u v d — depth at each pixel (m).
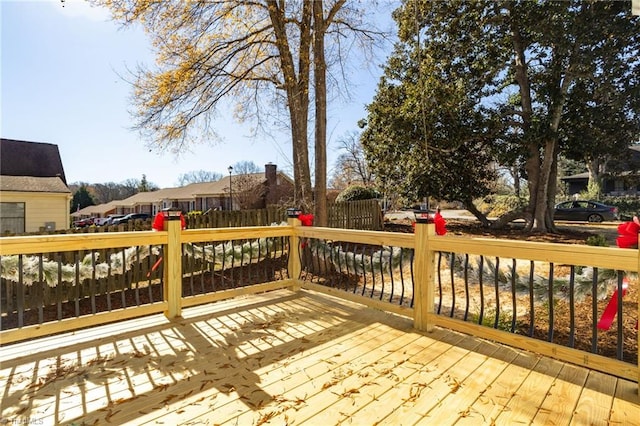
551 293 2.45
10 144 14.09
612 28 8.98
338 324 3.24
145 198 32.03
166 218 3.40
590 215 15.21
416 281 3.12
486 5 10.30
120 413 1.85
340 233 3.85
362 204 11.10
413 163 11.87
